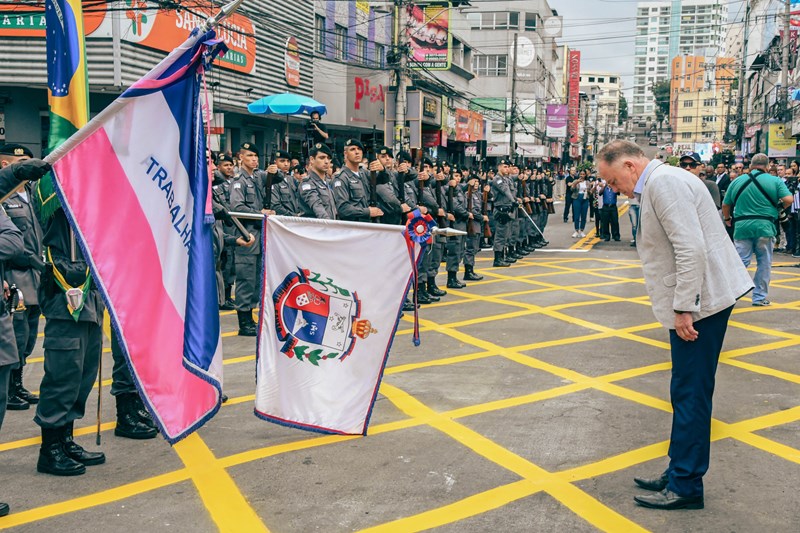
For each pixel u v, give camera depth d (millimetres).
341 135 26875
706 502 3953
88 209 3832
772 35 47875
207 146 4262
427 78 32781
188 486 4246
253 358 7219
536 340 7926
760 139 47250
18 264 5715
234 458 4664
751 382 6273
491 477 4316
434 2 28828
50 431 4426
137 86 3889
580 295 10727
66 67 4246
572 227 23734
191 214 4223
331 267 4969
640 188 3855
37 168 3672
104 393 6129
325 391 5012
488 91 57625
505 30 57531
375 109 26828
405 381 6395
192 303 4070
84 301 4289
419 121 28125
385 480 4289
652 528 3660
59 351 4312
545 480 4266
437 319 9094
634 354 7277
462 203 11727
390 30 29375
